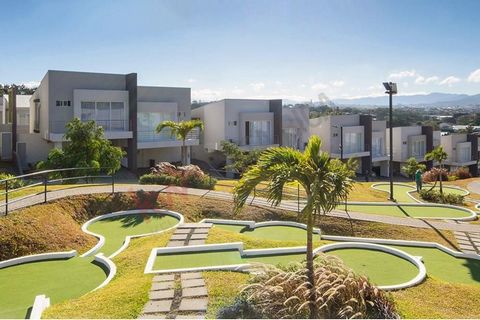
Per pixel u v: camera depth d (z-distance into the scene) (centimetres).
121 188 1574
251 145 3459
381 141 4369
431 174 2989
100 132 1988
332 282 614
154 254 920
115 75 2727
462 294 771
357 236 1330
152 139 2903
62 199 1332
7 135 2700
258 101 3544
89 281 816
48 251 1026
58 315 595
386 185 2642
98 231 1212
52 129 2508
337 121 3953
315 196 638
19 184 1545
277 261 909
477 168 5150
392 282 824
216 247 977
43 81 2692
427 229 1376
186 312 600
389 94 1997
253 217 1441
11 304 707
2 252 973
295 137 3738
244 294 627
